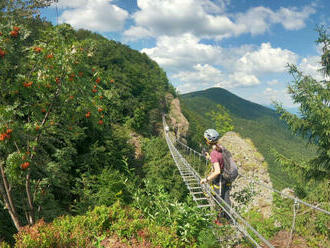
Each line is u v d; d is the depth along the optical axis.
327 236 4.32
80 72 5.45
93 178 11.73
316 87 9.33
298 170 9.51
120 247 3.10
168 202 3.82
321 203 7.67
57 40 5.62
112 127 24.84
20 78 4.99
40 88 5.25
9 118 4.74
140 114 49.38
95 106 5.79
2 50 4.87
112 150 19.67
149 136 51.75
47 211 7.84
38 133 5.47
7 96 5.60
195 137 86.44
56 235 3.13
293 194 9.55
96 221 3.61
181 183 18.45
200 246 2.78
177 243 2.98
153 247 2.98
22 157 4.83
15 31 5.31
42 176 7.45
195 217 3.29
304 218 5.41
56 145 9.05
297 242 3.76
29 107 5.56
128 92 54.66
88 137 19.14
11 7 8.82
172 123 73.69
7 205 5.61
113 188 7.91
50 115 6.04
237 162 19.53
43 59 5.24
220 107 69.75
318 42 10.05
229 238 2.67
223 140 22.12
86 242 3.19
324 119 8.62
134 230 3.39
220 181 2.83
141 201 4.24
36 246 2.87
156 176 20.34
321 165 9.25
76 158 16.58
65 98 5.52
